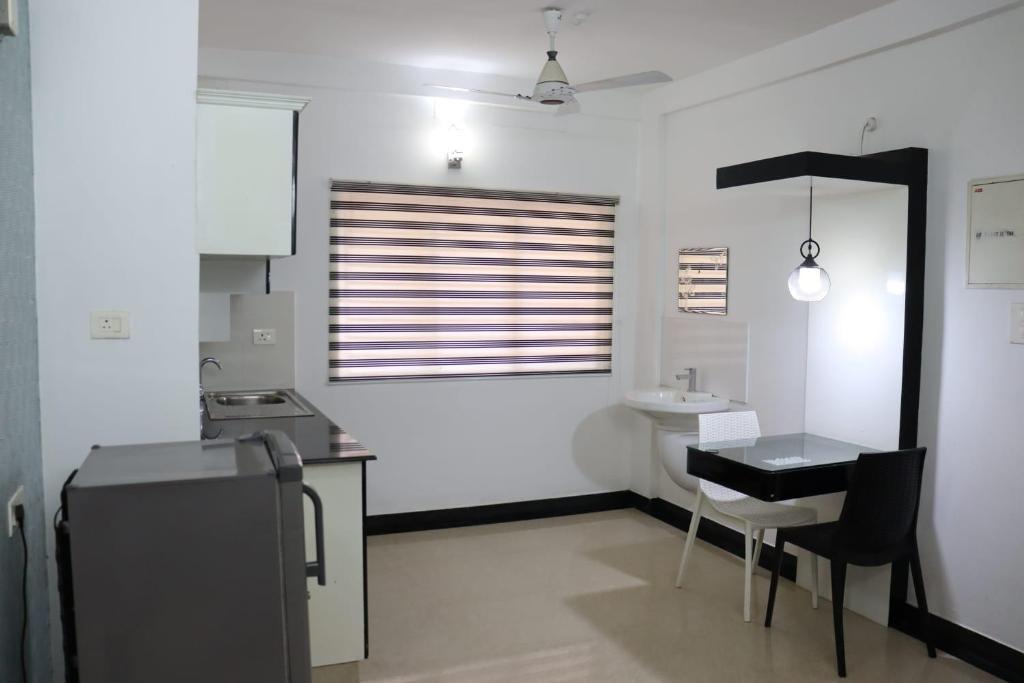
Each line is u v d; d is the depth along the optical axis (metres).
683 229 4.82
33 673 2.12
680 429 4.37
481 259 4.77
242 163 2.65
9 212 1.98
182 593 1.68
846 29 3.60
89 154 2.36
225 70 4.18
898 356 3.38
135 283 2.41
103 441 2.41
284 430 3.27
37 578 2.20
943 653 3.22
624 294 5.19
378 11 3.54
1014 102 2.98
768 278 4.14
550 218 4.93
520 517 4.96
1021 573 2.99
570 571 4.06
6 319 1.93
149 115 2.41
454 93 4.58
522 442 4.96
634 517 5.04
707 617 3.52
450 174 4.66
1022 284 2.96
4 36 1.79
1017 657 2.98
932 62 3.29
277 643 1.74
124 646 1.66
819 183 3.28
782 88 4.07
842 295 3.67
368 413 4.59
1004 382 3.04
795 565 3.97
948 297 3.25
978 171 3.12
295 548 1.73
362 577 2.88
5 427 1.89
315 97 4.36
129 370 2.42
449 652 3.15
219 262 3.49
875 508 2.98
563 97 3.40
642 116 5.11
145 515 1.65
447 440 4.77
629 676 2.98
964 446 3.20
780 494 3.09
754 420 3.92
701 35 3.84
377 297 4.55
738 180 3.39
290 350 4.39
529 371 4.95
